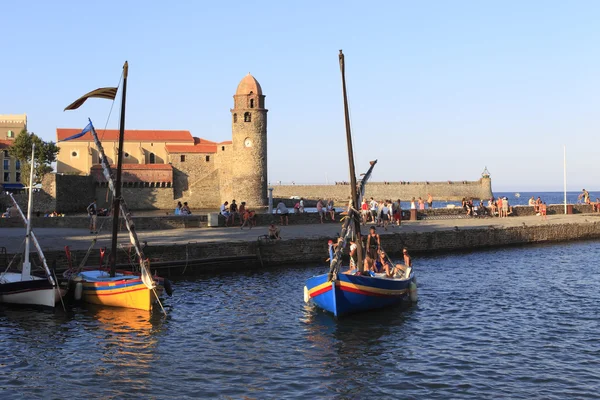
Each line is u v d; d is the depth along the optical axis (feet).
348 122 86.84
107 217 139.13
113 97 88.94
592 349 64.54
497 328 73.36
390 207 156.35
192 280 104.17
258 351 64.49
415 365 59.88
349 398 51.70
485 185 528.22
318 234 132.36
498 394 52.21
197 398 51.60
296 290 95.71
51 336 69.46
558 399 51.08
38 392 52.70
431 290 96.73
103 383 54.95
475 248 149.07
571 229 170.50
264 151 352.49
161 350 64.59
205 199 397.39
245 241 116.67
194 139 428.97
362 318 78.38
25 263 84.23
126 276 88.07
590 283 102.94
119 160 87.86
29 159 358.02
